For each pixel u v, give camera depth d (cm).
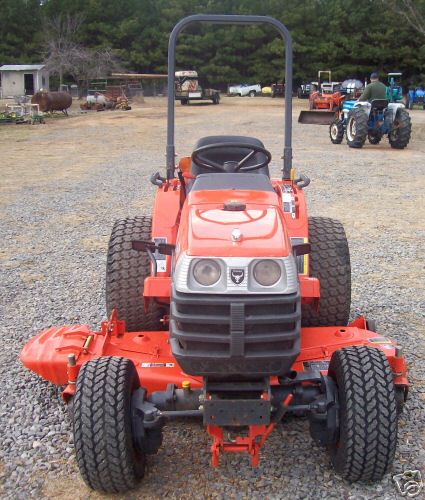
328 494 302
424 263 660
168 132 442
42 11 6316
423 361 435
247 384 299
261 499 300
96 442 281
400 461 325
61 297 570
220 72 6203
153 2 6394
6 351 461
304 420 366
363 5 5794
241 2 6153
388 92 2141
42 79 4903
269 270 285
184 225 321
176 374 342
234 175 369
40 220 887
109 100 3759
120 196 1051
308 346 366
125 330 414
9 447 346
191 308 285
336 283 414
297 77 6056
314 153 1564
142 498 304
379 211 908
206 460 331
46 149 1836
